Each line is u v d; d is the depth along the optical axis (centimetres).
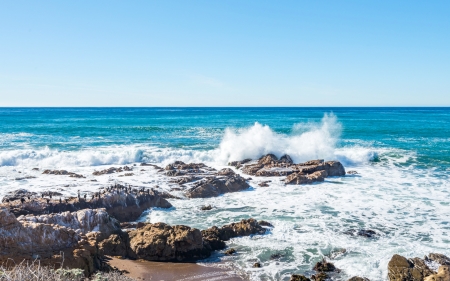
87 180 2216
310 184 2292
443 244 1348
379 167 2866
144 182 2192
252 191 2117
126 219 1609
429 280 1005
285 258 1245
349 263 1189
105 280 941
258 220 1609
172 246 1229
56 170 2425
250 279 1102
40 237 1006
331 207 1811
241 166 2772
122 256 1219
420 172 2677
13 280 703
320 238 1408
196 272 1141
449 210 1762
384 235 1440
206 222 1586
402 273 1073
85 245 1055
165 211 1722
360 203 1880
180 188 2073
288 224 1557
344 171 2595
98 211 1316
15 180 2189
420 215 1689
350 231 1479
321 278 1087
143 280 1048
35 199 1505
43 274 743
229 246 1348
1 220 972
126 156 2917
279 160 2848
